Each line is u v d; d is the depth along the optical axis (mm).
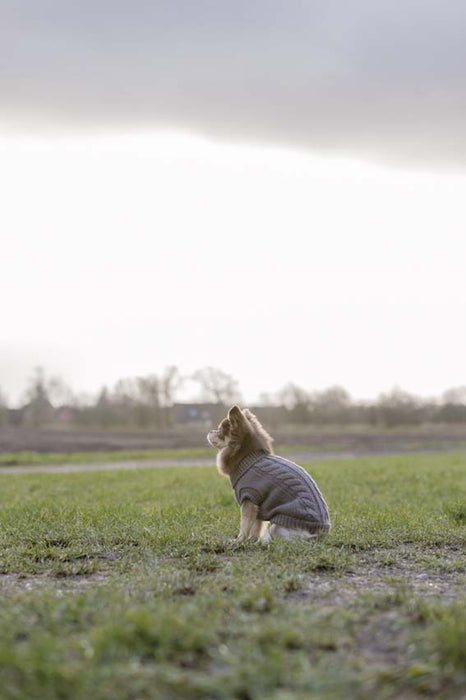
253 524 2373
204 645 1436
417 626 1520
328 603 1672
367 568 2061
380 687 1315
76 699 1243
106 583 1838
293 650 1438
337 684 1297
